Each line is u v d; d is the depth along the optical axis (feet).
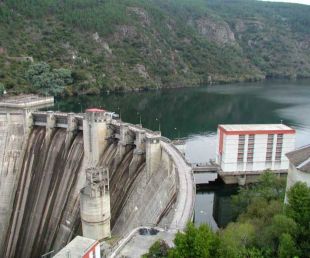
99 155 287.48
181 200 192.85
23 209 309.63
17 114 327.88
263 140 342.44
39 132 328.90
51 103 643.86
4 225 310.45
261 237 135.64
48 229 288.71
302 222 131.54
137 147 263.90
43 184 309.01
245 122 594.24
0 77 654.53
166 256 132.05
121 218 249.14
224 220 289.53
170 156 231.71
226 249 120.57
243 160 345.51
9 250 300.61
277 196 220.23
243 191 250.98
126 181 262.67
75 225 269.03
